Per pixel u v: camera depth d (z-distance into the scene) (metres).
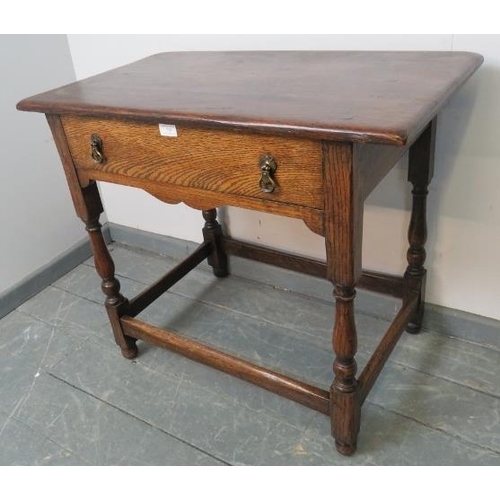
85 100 0.98
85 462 1.10
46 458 1.12
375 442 1.09
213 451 1.10
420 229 1.21
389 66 1.00
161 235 1.85
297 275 1.55
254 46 1.29
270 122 0.75
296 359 1.33
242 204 0.90
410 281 1.29
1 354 1.44
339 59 1.10
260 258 1.56
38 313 1.60
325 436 1.12
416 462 1.04
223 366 1.16
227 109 0.82
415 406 1.17
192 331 1.46
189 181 0.94
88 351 1.42
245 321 1.48
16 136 1.56
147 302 1.40
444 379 1.23
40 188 1.67
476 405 1.16
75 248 1.82
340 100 0.82
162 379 1.31
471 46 1.05
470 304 1.32
